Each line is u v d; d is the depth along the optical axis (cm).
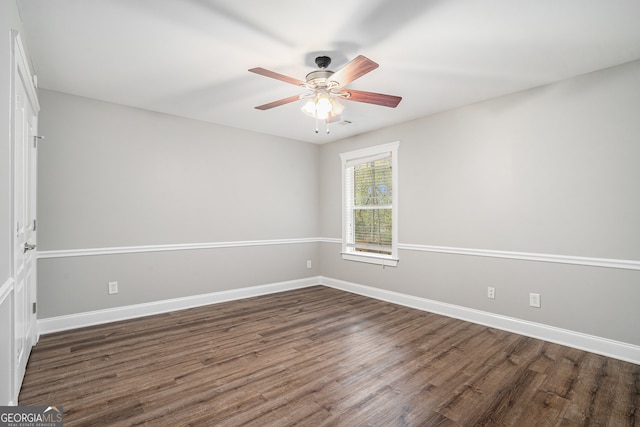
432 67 260
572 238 278
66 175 318
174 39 220
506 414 186
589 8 184
